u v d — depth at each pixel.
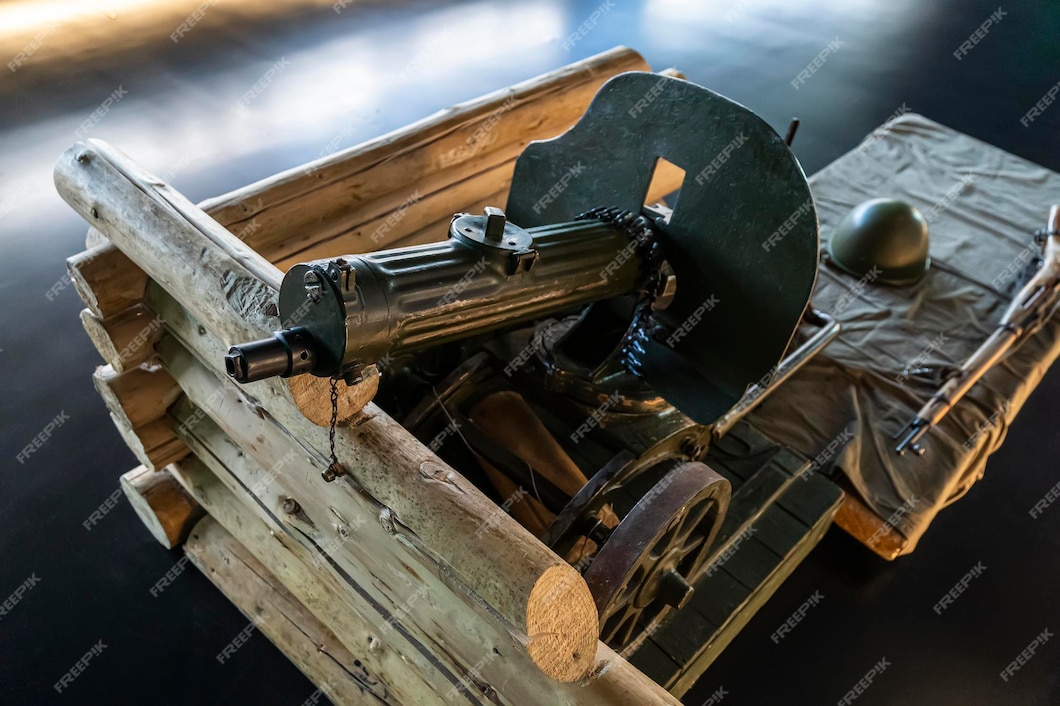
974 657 1.62
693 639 1.44
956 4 4.21
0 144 2.55
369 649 1.37
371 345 1.01
